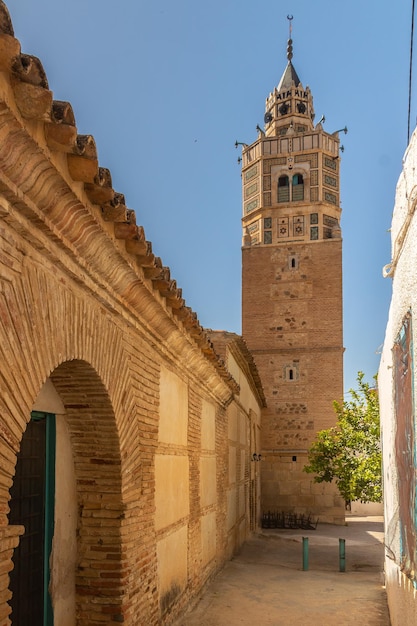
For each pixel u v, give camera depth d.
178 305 7.40
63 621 5.79
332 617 10.20
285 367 32.19
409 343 5.41
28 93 3.33
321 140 34.12
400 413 6.55
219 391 13.67
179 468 9.41
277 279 33.22
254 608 10.59
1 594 3.65
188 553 10.03
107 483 6.11
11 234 3.86
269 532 26.41
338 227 33.22
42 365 4.27
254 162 35.06
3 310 3.72
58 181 4.02
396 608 8.22
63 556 5.84
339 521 29.92
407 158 5.26
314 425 31.28
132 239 5.37
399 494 6.91
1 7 3.05
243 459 20.92
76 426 6.01
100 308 5.59
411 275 5.18
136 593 6.47
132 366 6.68
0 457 3.69
